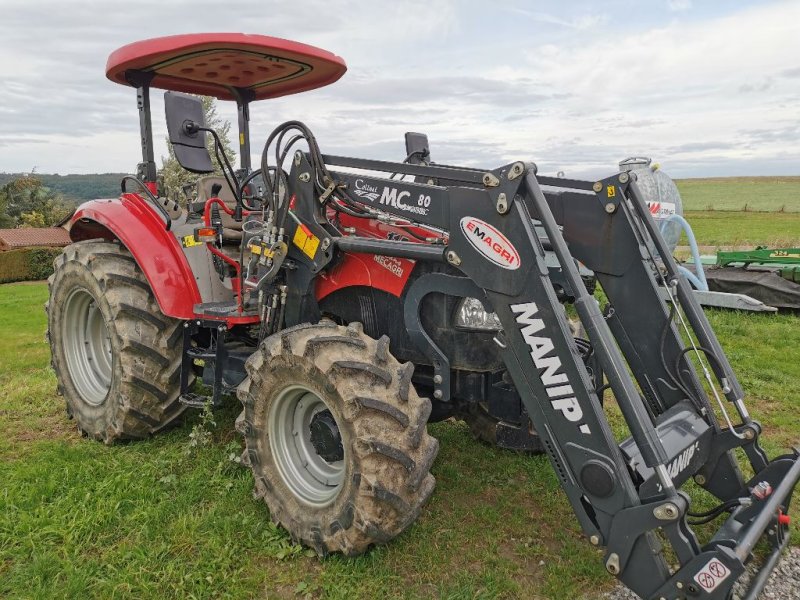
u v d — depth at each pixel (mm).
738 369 6457
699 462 3035
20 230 38312
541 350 2674
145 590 2854
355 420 2846
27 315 12984
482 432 4395
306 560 3105
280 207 3646
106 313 4332
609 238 3357
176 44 3760
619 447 2699
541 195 2693
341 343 3045
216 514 3457
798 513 3607
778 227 36500
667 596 2404
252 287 3811
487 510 3570
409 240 3730
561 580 2961
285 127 3574
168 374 4324
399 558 3117
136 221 4398
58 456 4242
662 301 3254
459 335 3336
